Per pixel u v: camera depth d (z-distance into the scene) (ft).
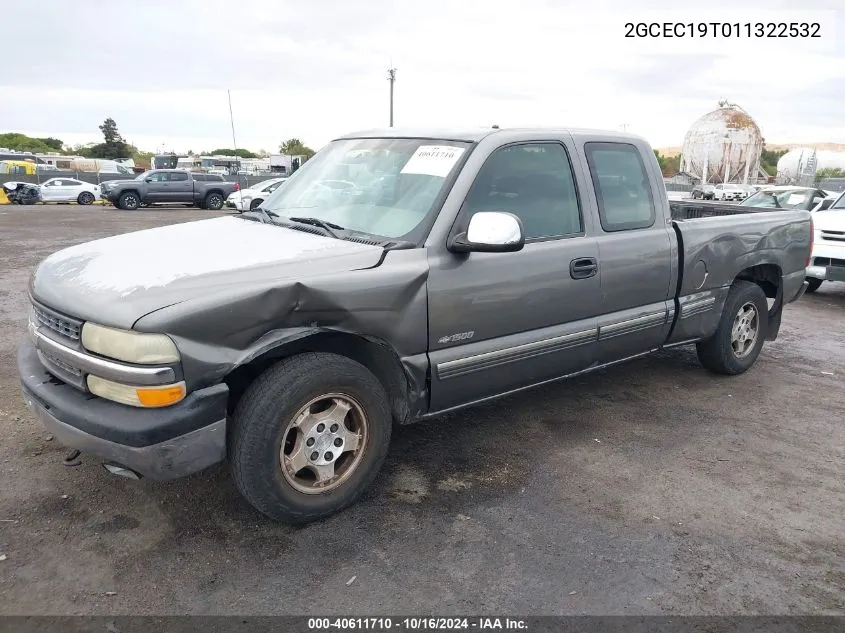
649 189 14.71
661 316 14.90
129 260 10.20
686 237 15.10
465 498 11.32
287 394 9.49
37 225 59.36
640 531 10.50
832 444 14.07
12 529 9.95
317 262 10.09
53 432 9.52
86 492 10.99
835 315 27.14
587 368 14.08
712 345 17.25
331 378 9.91
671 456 13.21
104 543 9.71
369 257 10.42
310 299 9.55
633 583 9.23
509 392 12.85
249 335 9.17
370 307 10.15
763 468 12.84
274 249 10.60
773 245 17.66
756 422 15.11
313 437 10.05
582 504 11.26
